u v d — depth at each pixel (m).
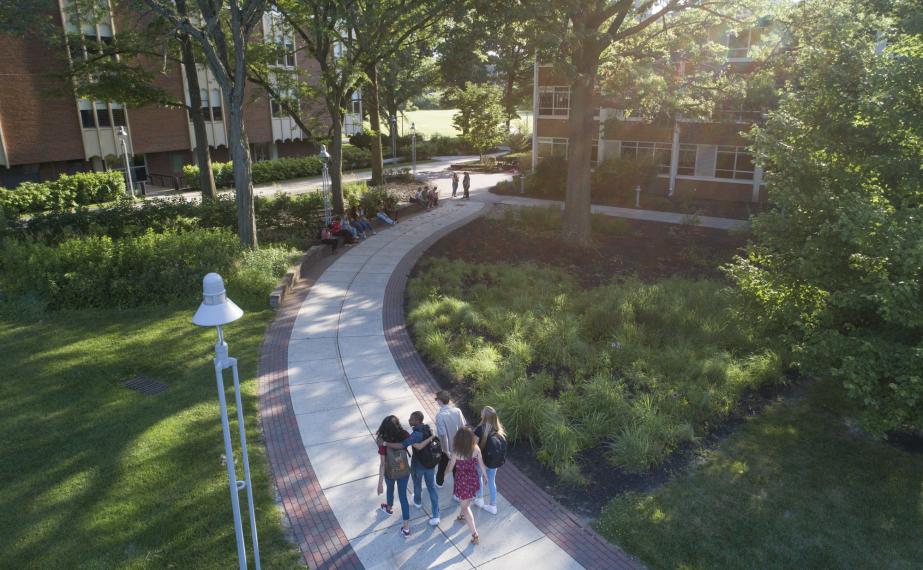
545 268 19.38
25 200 29.23
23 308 14.27
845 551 7.16
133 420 9.57
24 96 30.64
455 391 10.98
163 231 19.77
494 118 49.81
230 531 7.18
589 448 9.23
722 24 21.62
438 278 17.91
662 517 7.65
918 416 7.92
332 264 19.53
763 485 8.38
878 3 10.05
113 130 34.84
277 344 12.91
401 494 7.09
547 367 11.98
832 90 9.83
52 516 7.34
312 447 9.05
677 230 25.64
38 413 9.77
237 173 17.86
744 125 30.48
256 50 24.56
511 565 6.85
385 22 23.83
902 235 7.85
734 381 11.12
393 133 53.38
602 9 20.77
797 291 10.03
